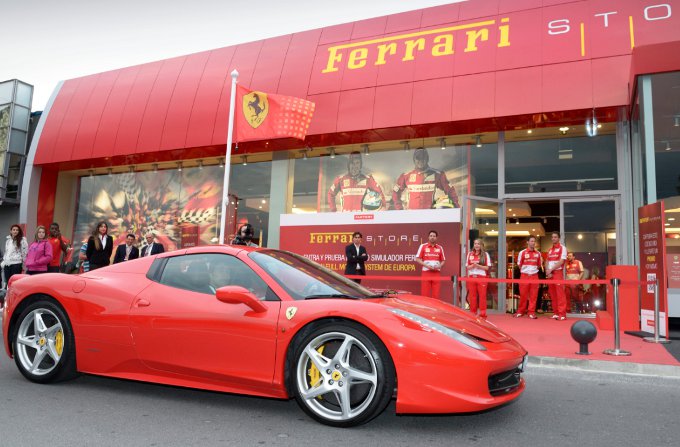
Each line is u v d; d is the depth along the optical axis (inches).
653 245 280.2
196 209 573.9
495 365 111.8
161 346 135.1
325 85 464.1
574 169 422.0
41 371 154.3
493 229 434.3
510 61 406.3
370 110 441.4
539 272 443.2
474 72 415.5
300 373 121.3
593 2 399.5
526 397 151.9
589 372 187.5
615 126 412.2
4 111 690.2
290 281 137.2
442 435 113.5
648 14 379.2
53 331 153.1
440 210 403.5
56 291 152.1
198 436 110.1
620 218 401.1
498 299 423.5
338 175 503.2
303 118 422.9
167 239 585.3
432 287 376.5
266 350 123.0
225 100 501.0
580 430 118.9
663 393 159.5
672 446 108.1
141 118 538.9
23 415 123.9
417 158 476.4
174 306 136.0
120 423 118.6
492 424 122.7
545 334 281.1
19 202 660.1
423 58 438.3
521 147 442.0
